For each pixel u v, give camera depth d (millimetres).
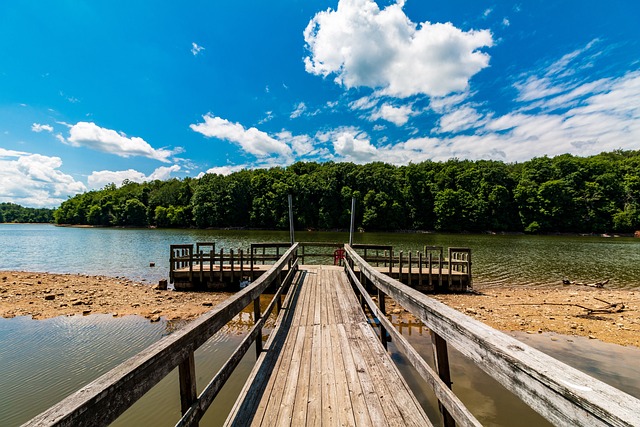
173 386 4828
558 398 913
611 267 18766
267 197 63656
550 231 52594
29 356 6137
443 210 56688
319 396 2738
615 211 48969
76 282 13234
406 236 46969
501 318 8727
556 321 8500
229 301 2492
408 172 65438
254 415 2453
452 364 5566
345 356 3658
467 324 1529
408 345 2463
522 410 4199
